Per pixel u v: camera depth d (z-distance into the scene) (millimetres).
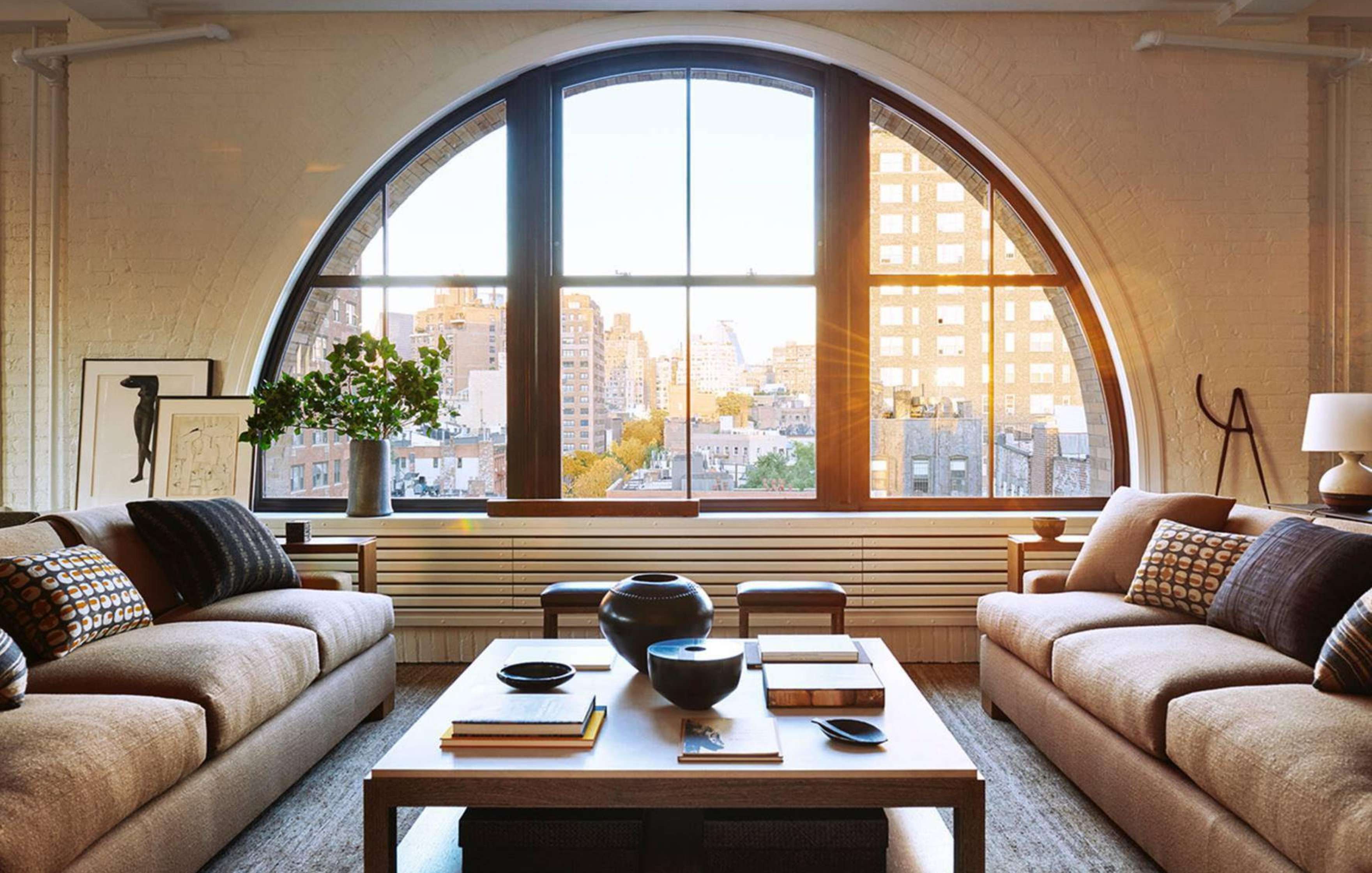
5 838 1565
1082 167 4555
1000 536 4410
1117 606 3125
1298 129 4539
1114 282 4547
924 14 4570
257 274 4547
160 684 2303
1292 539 2678
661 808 2199
